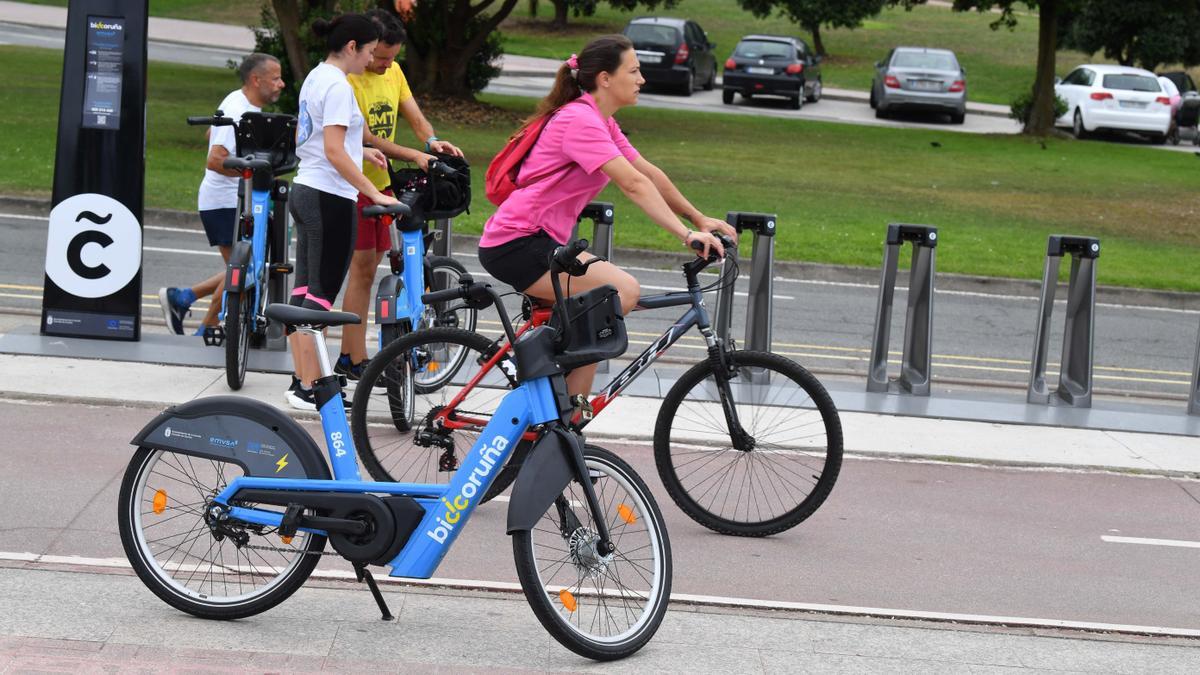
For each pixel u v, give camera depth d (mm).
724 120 57312
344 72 14477
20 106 42469
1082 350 17781
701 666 9320
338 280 14844
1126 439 16250
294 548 9469
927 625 10359
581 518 9648
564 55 80250
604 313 9422
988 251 31719
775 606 10477
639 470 13781
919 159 49438
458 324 15992
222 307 17859
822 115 64562
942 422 16531
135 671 8578
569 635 9047
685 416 12367
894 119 65562
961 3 62125
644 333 22453
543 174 11617
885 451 15016
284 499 9328
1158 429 16750
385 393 12469
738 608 10453
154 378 15812
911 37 104812
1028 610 10906
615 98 11633
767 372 12266
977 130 62781
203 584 9750
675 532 12297
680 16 105812
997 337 24266
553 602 9750
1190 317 27719
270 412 9469
